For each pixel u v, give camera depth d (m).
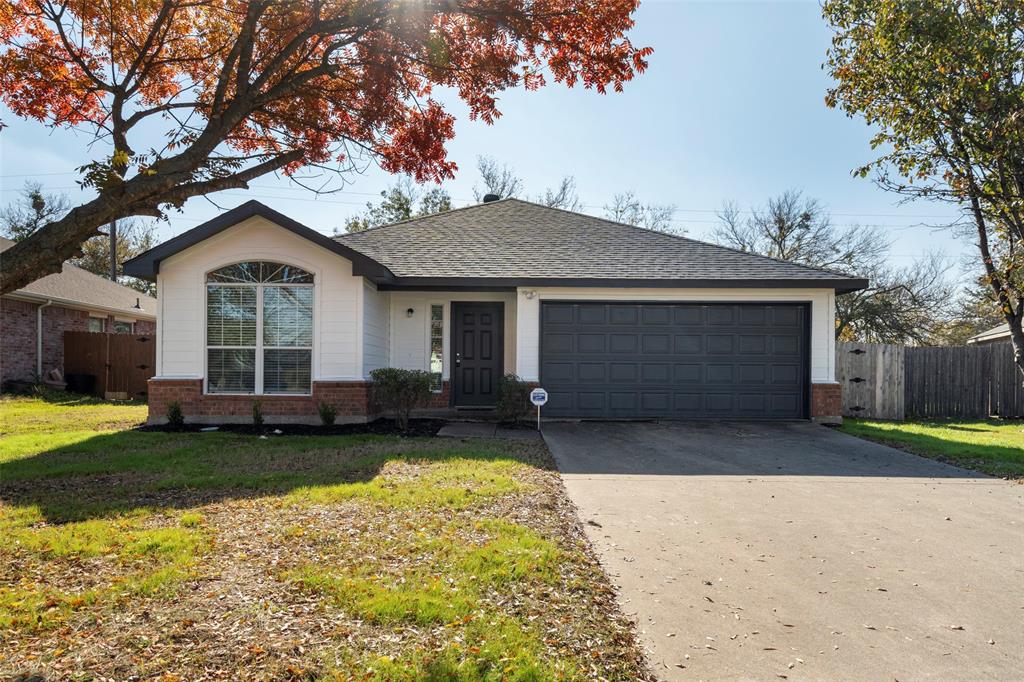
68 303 18.20
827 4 10.32
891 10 9.46
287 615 3.33
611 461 8.05
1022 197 9.22
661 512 5.73
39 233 3.25
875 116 10.40
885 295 27.50
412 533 4.66
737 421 11.70
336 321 10.70
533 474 6.90
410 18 4.81
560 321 11.83
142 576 3.82
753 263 12.38
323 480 6.30
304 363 10.73
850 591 4.01
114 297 22.17
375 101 5.56
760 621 3.58
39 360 17.55
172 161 3.79
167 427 10.30
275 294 10.73
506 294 12.77
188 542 4.39
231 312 10.71
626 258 12.50
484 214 15.16
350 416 10.65
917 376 14.11
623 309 11.85
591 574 4.12
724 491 6.56
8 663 2.84
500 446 8.70
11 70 5.04
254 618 3.29
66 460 7.36
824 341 11.66
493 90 5.77
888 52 9.79
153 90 5.90
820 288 11.49
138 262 10.43
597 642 3.23
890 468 7.80
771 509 5.89
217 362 10.73
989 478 7.28
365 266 10.45
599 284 11.42
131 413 12.75
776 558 4.58
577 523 5.30
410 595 3.55
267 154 5.34
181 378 10.60
